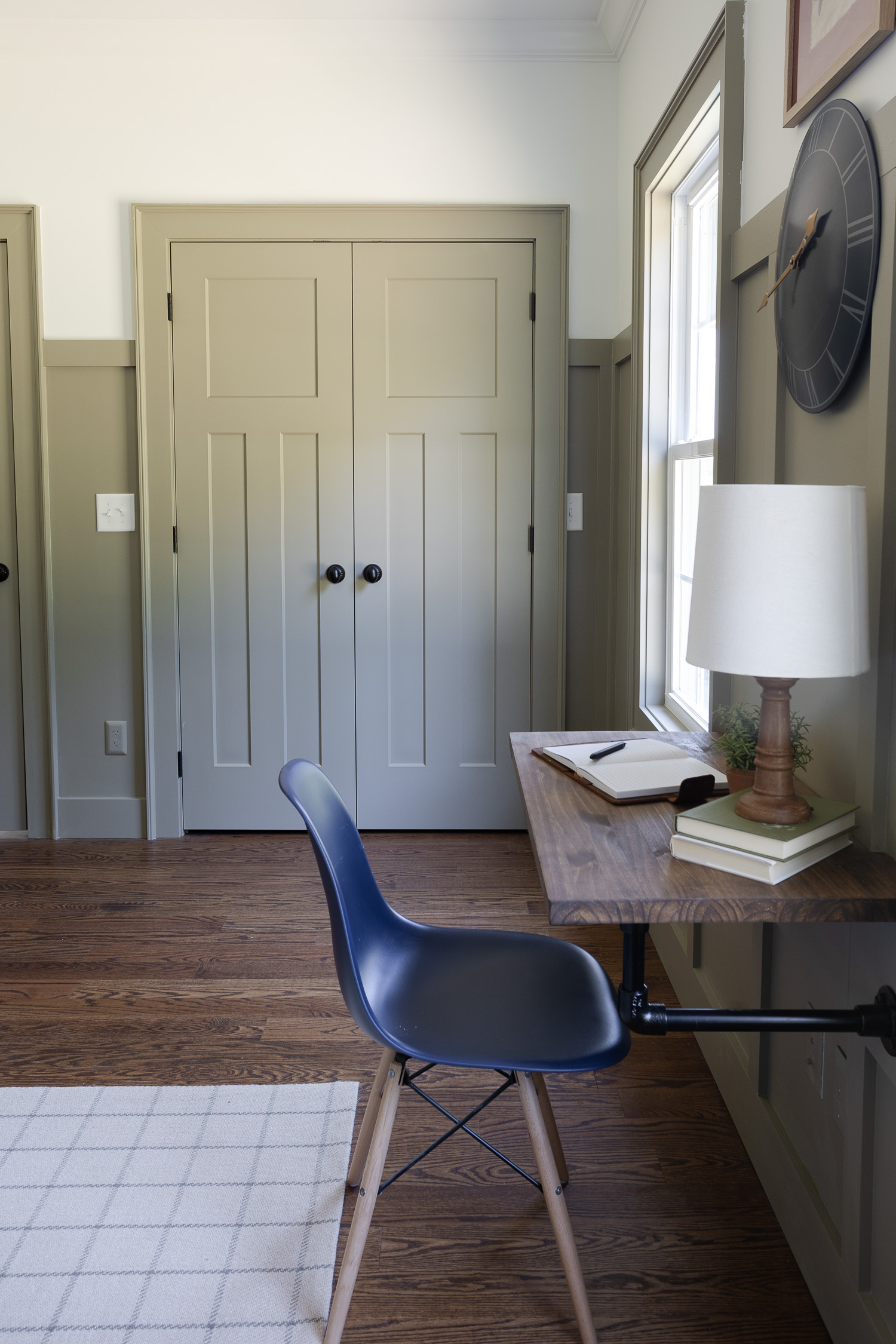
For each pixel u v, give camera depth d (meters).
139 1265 1.64
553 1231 1.74
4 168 3.59
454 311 3.66
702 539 1.35
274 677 3.79
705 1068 2.28
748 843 1.33
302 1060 2.27
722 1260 1.68
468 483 3.73
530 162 3.62
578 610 3.82
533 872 3.44
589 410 3.74
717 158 2.59
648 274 3.07
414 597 3.77
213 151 3.60
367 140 3.60
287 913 3.12
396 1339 1.51
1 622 3.78
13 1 3.29
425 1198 1.83
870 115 1.48
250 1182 1.85
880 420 1.40
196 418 3.68
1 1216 1.76
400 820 3.88
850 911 1.25
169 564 3.73
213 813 3.86
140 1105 2.10
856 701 1.53
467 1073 2.24
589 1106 2.12
